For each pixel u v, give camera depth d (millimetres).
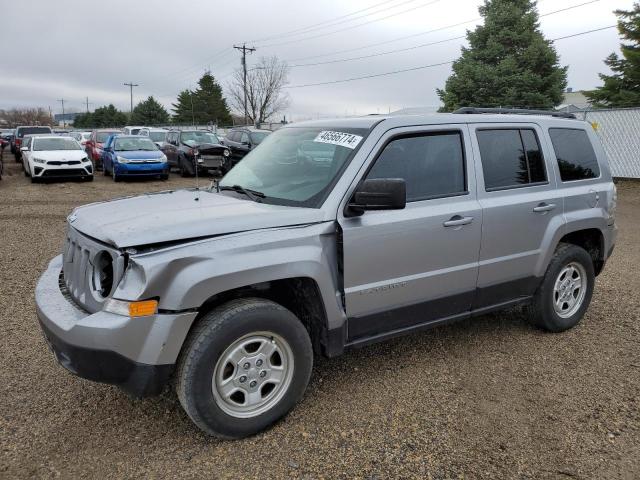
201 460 2932
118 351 2715
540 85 25203
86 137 31359
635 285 6496
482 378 3930
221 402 3018
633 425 3336
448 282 3893
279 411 3201
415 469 2873
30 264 6977
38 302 3215
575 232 4914
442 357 4293
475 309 4195
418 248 3654
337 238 3320
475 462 2943
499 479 2805
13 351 4230
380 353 4355
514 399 3633
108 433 3170
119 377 2771
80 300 3109
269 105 59438
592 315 5375
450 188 3908
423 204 3709
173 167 22141
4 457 2912
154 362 2764
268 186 3734
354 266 3377
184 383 2873
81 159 17922
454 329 4918
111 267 3000
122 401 3533
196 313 2834
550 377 3969
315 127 4078
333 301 3311
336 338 3400
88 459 2924
